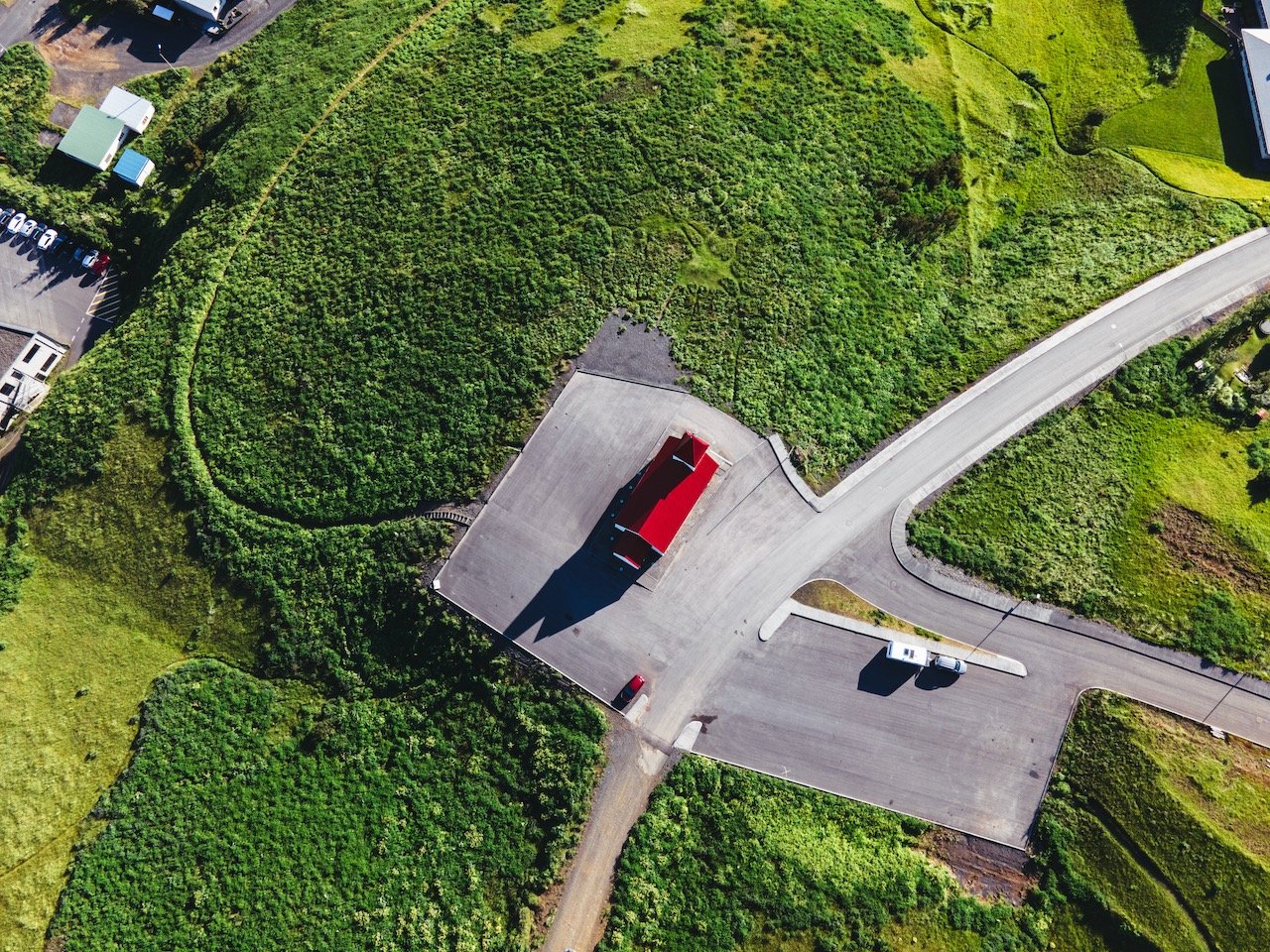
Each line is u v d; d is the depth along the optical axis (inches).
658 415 1756.9
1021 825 1594.5
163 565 1800.0
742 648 1658.5
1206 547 1711.4
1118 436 1803.6
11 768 1700.3
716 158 1968.5
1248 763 1592.0
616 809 1583.4
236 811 1637.6
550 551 1695.4
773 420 1765.5
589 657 1646.2
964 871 1576.0
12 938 1572.3
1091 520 1734.7
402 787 1624.0
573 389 1770.4
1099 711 1626.5
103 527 1849.2
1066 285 1979.6
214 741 1689.2
